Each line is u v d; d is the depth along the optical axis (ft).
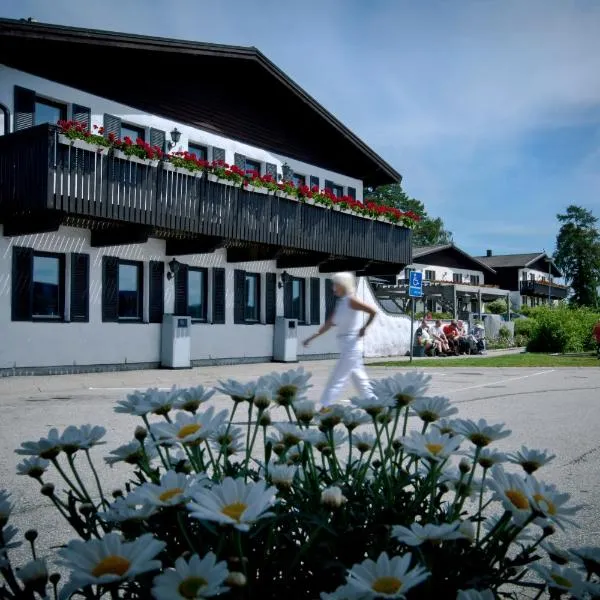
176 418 5.11
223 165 56.08
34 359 48.21
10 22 46.52
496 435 5.19
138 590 4.68
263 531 4.98
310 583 4.91
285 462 5.76
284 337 68.23
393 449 6.32
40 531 12.74
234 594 3.58
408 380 5.72
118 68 56.49
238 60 65.62
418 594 4.63
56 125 43.16
